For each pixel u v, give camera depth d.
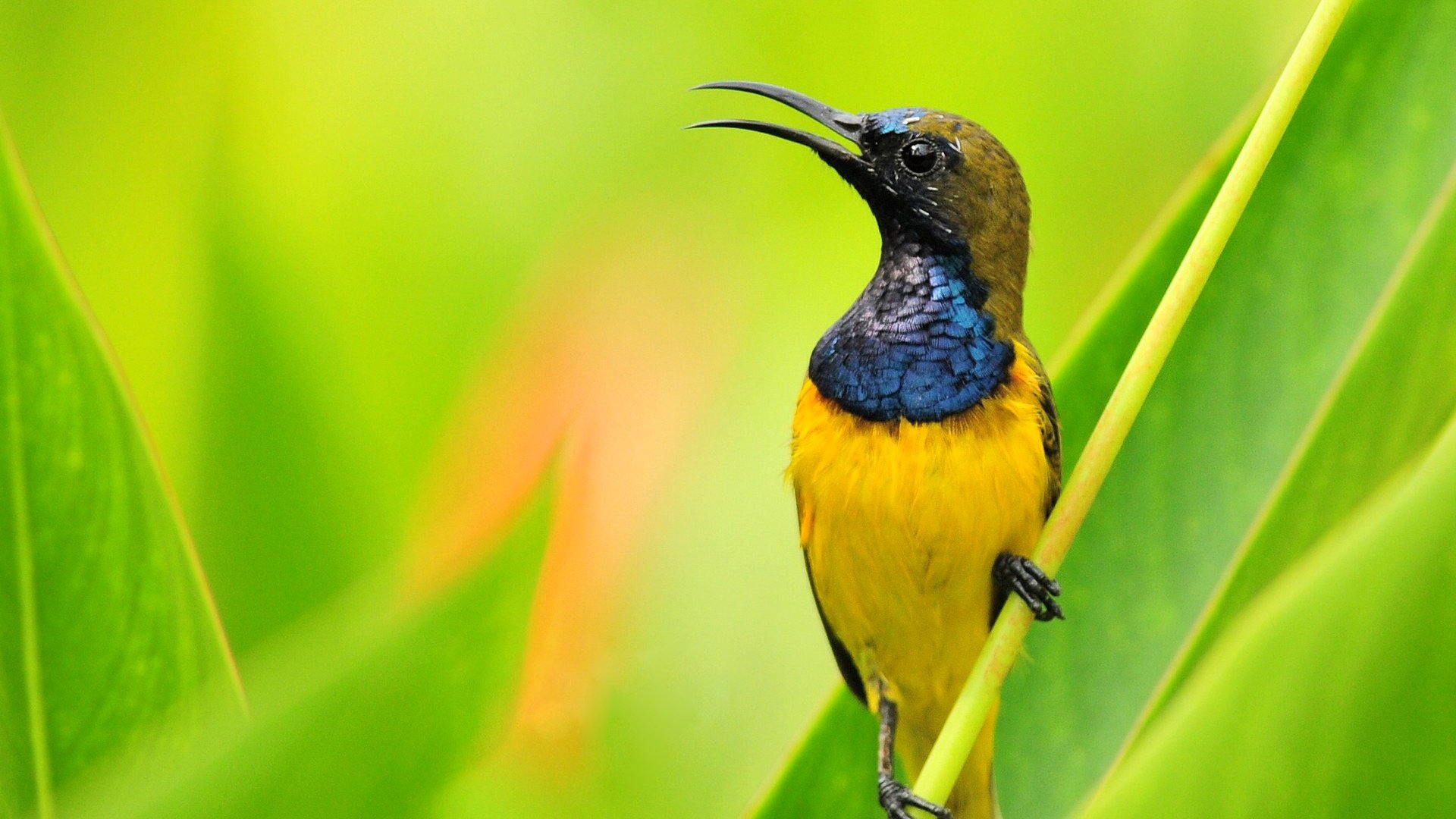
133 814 1.45
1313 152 2.02
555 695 2.01
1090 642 2.02
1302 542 2.00
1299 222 2.02
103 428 1.98
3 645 1.98
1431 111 2.02
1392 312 2.00
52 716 1.98
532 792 2.01
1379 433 2.00
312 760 1.38
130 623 1.98
